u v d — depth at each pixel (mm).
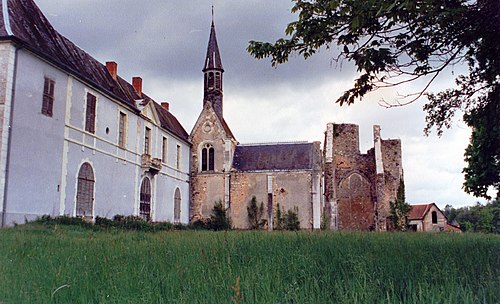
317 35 7371
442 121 9648
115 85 32375
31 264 6879
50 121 22500
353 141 42688
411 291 4621
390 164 41469
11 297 4867
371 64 7301
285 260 6980
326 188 39500
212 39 50062
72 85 24703
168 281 5426
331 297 4660
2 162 19047
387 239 11477
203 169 45531
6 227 17719
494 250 7973
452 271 5316
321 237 11305
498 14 6738
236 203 43406
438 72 7539
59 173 23156
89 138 26484
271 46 7992
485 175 18828
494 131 9727
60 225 20328
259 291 4746
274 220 42062
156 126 37594
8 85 19656
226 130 46500
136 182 33281
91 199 26500
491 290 4434
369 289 4562
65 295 4930
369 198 41250
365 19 6785
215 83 48656
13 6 22297
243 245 9148
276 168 43344
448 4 6684
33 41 21875
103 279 5594
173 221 40594
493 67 8133
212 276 5488
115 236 14680
